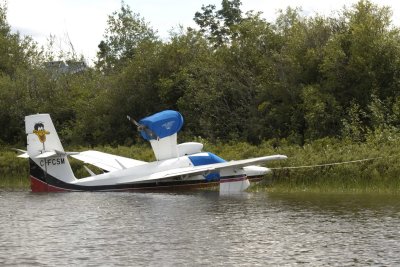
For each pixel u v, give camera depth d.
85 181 31.72
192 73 52.06
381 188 30.86
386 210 23.59
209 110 49.22
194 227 20.16
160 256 16.19
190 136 48.59
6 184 37.94
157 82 52.69
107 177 31.75
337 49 43.97
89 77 61.94
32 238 18.45
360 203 25.80
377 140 36.94
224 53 50.75
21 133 56.56
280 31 52.78
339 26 48.19
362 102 43.69
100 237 18.58
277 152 37.78
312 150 36.94
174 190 32.09
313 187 31.95
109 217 22.28
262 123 46.81
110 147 47.31
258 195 29.45
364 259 15.76
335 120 42.62
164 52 53.34
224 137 48.56
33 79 58.84
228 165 29.94
